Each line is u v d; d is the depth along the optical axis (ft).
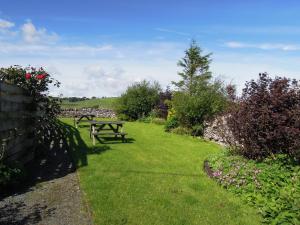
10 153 21.50
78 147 34.88
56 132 45.29
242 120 25.86
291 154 24.22
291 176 20.90
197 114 50.11
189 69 110.93
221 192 20.95
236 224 16.16
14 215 15.84
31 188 19.85
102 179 22.40
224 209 18.02
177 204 18.40
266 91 25.14
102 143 38.91
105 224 15.30
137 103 78.74
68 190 19.77
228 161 26.11
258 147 24.91
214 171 25.40
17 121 22.99
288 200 17.26
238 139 27.07
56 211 16.52
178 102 52.70
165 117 74.49
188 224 15.90
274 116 23.75
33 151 27.58
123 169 25.75
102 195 19.07
